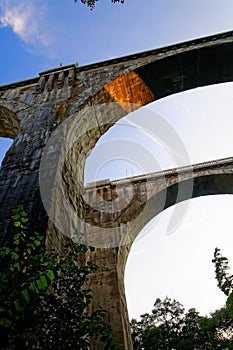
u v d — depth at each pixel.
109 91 13.19
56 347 4.22
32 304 4.15
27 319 3.94
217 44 13.35
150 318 42.44
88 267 5.39
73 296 4.96
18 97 13.50
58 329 4.42
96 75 13.66
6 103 13.26
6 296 3.49
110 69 13.80
